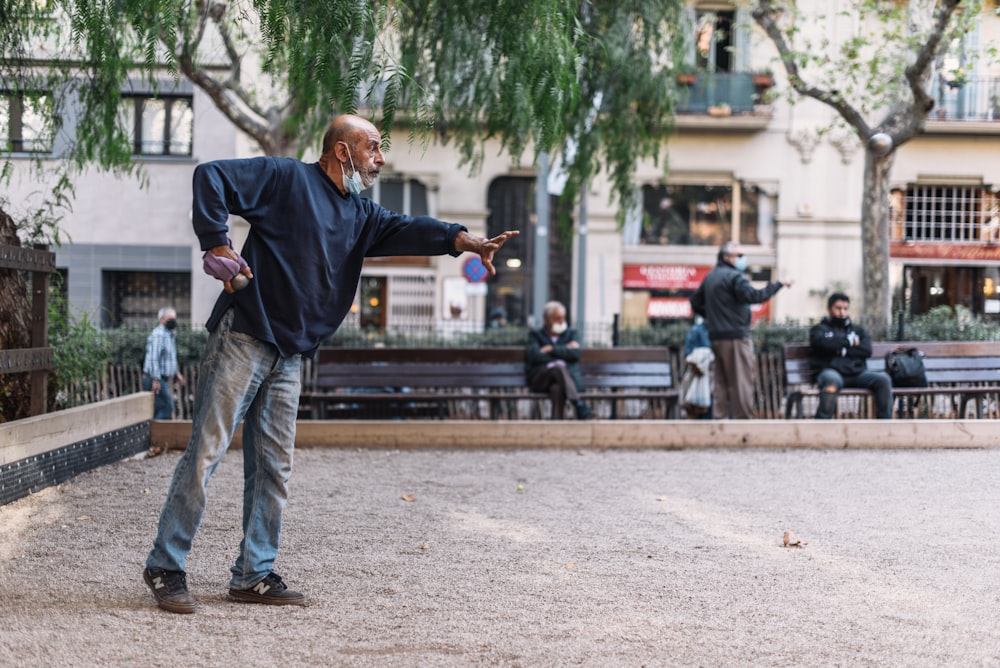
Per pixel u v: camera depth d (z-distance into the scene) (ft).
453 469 27.30
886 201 48.44
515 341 47.57
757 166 80.69
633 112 43.60
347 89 20.84
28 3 28.50
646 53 40.70
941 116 80.53
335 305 14.57
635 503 22.88
